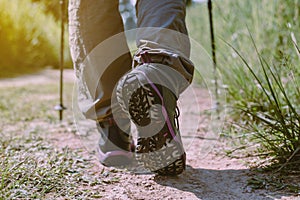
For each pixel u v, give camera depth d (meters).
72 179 1.43
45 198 1.27
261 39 2.72
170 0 1.34
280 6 2.70
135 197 1.30
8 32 6.41
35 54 6.65
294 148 1.55
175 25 1.32
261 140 1.72
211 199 1.28
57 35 6.99
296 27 2.39
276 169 1.50
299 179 1.42
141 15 1.36
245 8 2.89
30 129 2.24
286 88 2.12
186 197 1.30
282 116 1.61
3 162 1.54
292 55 2.17
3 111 2.84
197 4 4.41
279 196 1.29
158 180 1.44
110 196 1.31
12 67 6.24
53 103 3.24
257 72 2.41
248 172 1.52
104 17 1.48
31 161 1.57
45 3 7.93
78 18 1.50
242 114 2.25
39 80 5.17
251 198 1.29
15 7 6.68
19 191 1.29
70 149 1.82
